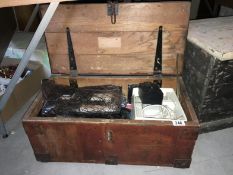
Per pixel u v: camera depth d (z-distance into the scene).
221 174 1.07
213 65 1.02
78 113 1.08
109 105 1.10
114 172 1.09
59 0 0.84
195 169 1.09
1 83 1.45
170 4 1.04
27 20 1.99
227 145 1.22
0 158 1.18
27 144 1.26
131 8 1.05
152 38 1.14
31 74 1.55
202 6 2.09
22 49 1.64
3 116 1.37
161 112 1.05
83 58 1.23
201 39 1.11
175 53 1.18
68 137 1.01
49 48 1.21
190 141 0.96
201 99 1.16
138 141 0.98
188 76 1.28
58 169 1.11
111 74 1.28
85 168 1.11
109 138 0.98
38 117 0.98
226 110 1.24
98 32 1.14
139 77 1.25
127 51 1.19
